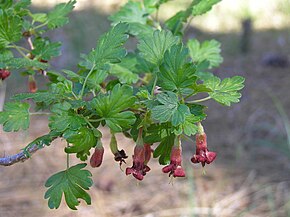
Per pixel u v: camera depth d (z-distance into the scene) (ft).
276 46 4.96
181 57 0.98
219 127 3.77
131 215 2.93
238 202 2.98
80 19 5.18
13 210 2.94
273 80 4.37
